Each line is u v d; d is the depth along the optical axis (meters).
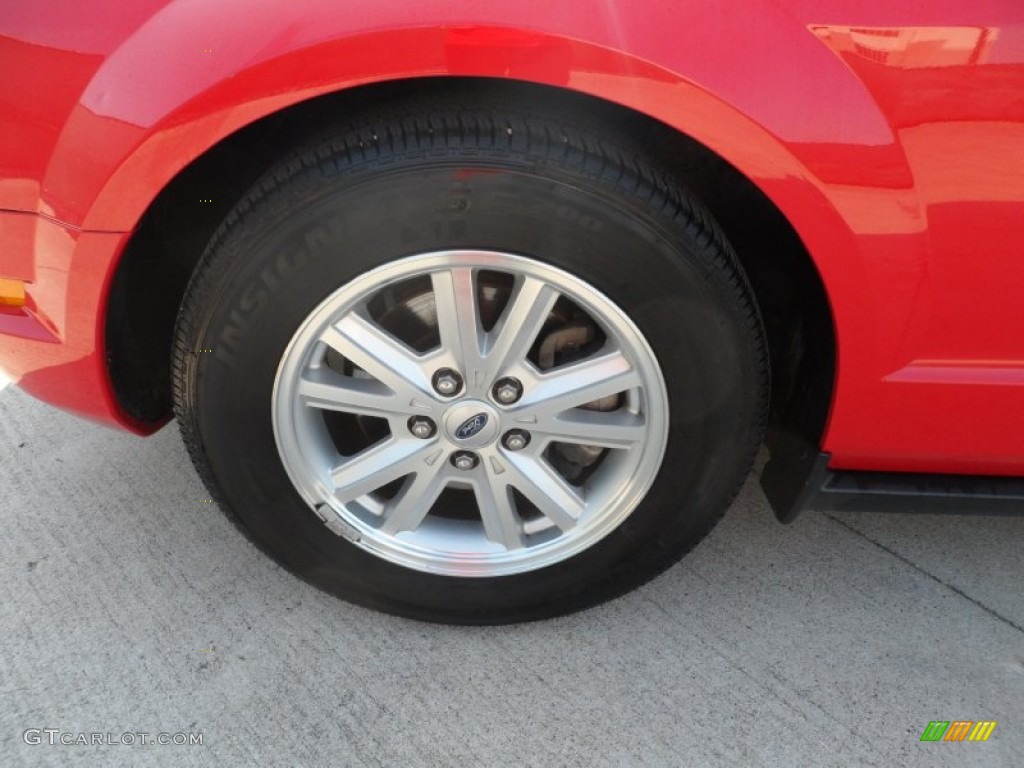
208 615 2.00
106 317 1.61
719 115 1.36
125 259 1.58
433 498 1.84
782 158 1.39
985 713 1.84
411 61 1.33
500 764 1.71
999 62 1.32
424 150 1.42
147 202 1.46
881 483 1.81
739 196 1.73
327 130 1.52
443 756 1.73
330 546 1.86
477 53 1.32
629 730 1.78
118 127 1.40
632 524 1.82
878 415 1.68
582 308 1.62
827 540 2.26
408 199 1.44
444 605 1.94
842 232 1.46
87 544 2.17
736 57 1.33
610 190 1.44
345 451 1.96
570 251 1.50
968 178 1.40
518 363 1.64
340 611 2.03
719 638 1.99
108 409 1.74
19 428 2.54
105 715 1.78
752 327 1.61
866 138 1.37
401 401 1.69
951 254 1.48
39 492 2.33
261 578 2.10
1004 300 1.53
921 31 1.31
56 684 1.84
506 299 1.69
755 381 1.66
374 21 1.31
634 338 1.60
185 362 1.63
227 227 1.52
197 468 1.79
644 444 1.73
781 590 2.12
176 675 1.87
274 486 1.78
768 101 1.35
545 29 1.30
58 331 1.62
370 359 1.63
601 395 1.68
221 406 1.66
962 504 1.81
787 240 1.77
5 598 2.03
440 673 1.89
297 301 1.55
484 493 1.82
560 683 1.88
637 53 1.32
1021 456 1.73
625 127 1.63
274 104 1.37
